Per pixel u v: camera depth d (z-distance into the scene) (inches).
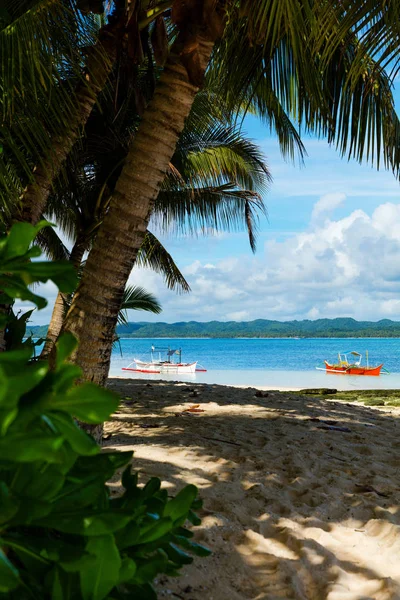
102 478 49.6
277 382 1278.3
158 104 163.2
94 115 333.1
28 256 44.7
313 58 224.2
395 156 260.2
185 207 454.0
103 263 160.1
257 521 128.6
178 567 57.9
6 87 160.7
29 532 52.4
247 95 306.3
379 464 197.2
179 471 159.0
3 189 177.8
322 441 227.5
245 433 233.3
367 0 162.6
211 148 418.6
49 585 44.0
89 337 158.9
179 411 299.9
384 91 247.0
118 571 43.1
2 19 165.9
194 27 162.7
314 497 151.4
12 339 96.7
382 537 128.5
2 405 32.5
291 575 102.0
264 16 169.3
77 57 188.4
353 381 1301.7
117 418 265.7
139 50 200.1
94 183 371.2
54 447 34.1
